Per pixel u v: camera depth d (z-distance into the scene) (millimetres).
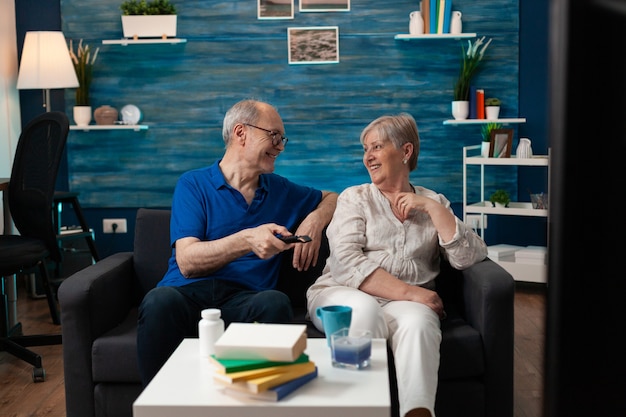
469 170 4957
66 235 4254
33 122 3373
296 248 2438
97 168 5012
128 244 5059
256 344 1506
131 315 2521
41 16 4914
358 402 1420
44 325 3945
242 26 4887
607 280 262
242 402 1440
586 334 266
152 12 4785
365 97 4910
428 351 1987
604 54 258
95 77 4941
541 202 4535
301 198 2605
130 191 5016
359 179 4973
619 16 254
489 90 4887
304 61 4891
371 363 1655
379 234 2391
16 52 4895
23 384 2982
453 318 2338
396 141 2428
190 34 4898
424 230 2402
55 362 3283
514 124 4914
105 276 2334
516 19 4832
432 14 4758
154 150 4988
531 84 4867
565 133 265
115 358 2178
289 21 4879
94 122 5000
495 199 4621
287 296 2342
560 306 270
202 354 1736
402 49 4867
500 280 2145
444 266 2543
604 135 259
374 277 2289
